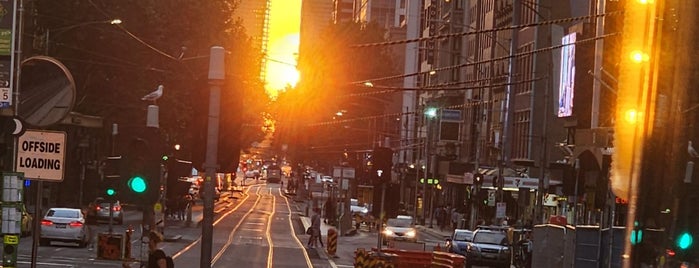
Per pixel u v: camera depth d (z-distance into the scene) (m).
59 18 58.97
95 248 44.44
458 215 76.19
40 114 17.88
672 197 14.12
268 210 107.06
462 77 106.25
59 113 17.89
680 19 14.48
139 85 65.38
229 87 18.05
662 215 13.84
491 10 91.50
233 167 18.19
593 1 61.25
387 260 34.59
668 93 14.24
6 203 17.89
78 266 34.28
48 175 17.77
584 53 60.47
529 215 72.56
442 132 97.31
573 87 60.44
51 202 72.12
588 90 60.19
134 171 16.97
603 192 28.14
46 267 33.25
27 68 17.88
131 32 62.06
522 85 77.75
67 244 46.22
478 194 66.44
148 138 17.14
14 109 20.73
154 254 18.66
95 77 63.16
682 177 14.88
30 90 17.89
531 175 74.44
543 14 75.06
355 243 63.38
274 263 43.34
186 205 76.81
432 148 99.56
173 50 67.62
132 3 61.34
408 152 130.00
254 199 138.62
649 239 13.69
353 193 105.56
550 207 67.06
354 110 116.81
